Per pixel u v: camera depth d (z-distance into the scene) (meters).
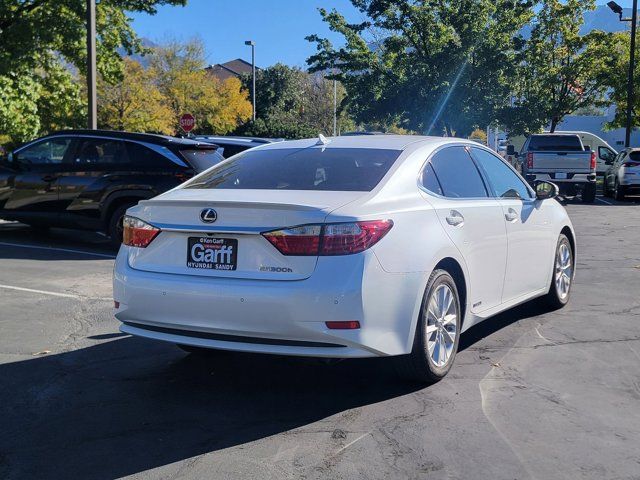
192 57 48.03
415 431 4.03
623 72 31.77
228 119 49.25
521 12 27.80
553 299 6.90
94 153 10.95
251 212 4.25
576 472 3.52
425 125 27.64
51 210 11.14
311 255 4.11
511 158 28.50
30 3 18.47
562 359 5.39
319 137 5.54
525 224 6.16
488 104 27.48
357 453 3.75
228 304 4.18
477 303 5.37
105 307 7.13
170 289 4.37
